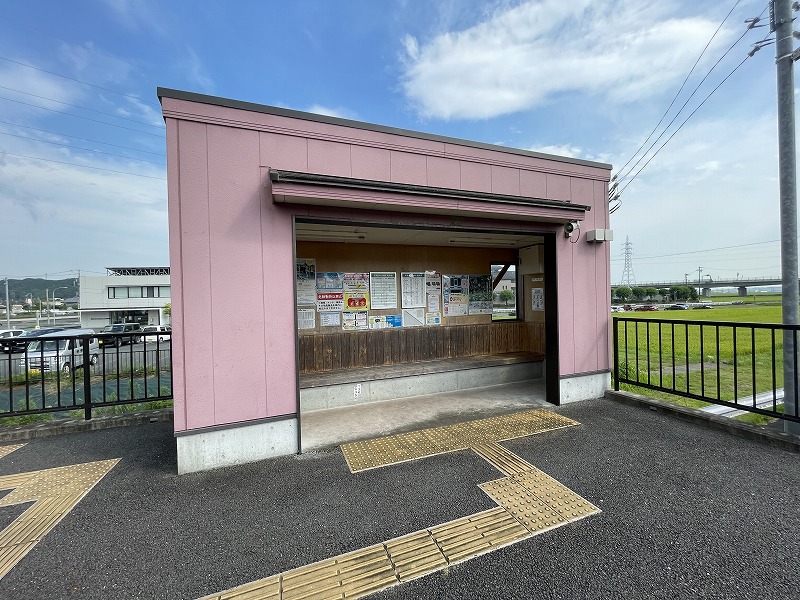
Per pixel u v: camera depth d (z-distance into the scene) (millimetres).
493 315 6668
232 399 3164
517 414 4352
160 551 2084
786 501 2457
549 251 4746
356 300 5656
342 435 3805
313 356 5207
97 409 5895
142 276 39562
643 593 1721
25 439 3848
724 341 14953
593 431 3770
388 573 1885
